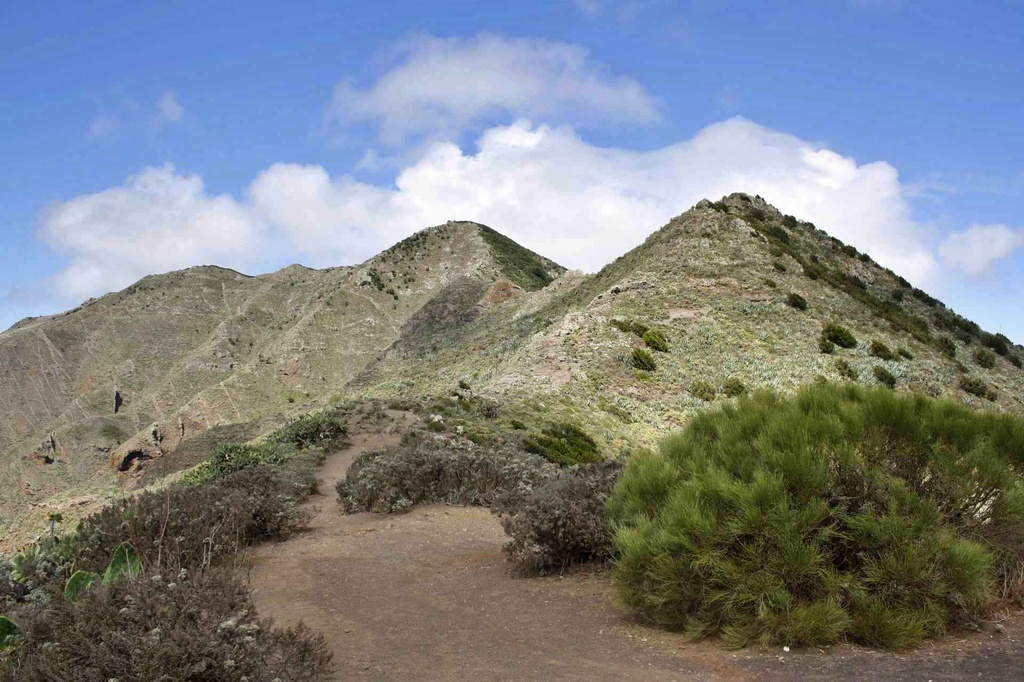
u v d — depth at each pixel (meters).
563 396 37.34
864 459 6.25
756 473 6.01
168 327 174.88
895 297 60.75
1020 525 6.00
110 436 126.81
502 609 7.03
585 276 80.75
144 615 4.54
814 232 68.62
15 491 112.81
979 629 5.41
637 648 5.66
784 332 47.34
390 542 10.88
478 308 93.88
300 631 4.87
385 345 140.25
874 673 4.68
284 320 184.12
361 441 25.64
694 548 5.96
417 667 5.20
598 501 8.71
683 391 40.50
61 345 162.00
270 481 13.18
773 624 5.45
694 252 58.16
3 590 6.91
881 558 5.65
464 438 24.73
